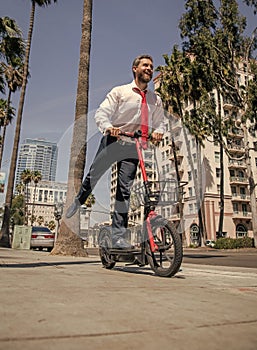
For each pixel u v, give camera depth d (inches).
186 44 825.5
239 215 1364.4
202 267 154.0
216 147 1357.0
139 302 47.1
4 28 689.6
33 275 79.1
